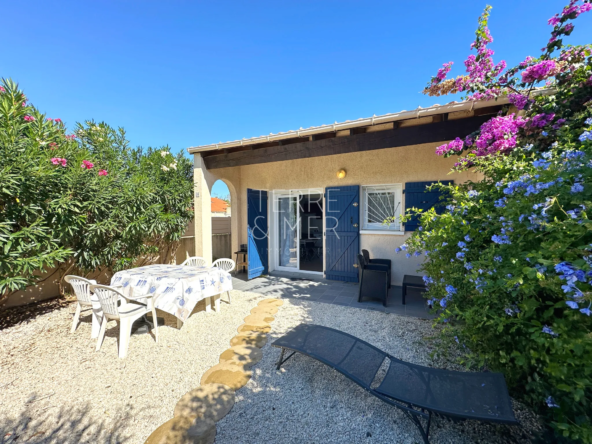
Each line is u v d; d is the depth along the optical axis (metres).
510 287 1.57
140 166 6.04
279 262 7.66
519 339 1.71
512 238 1.80
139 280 3.72
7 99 3.59
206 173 6.41
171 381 2.62
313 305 4.68
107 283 5.93
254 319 4.10
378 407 2.24
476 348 2.10
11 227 3.53
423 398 1.86
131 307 3.43
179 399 2.36
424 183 5.48
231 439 1.92
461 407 1.73
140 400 2.35
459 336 2.21
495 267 1.84
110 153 5.63
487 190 2.81
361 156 6.14
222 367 2.84
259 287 5.88
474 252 2.31
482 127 3.45
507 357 1.78
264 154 5.45
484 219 2.34
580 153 1.73
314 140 4.86
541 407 1.67
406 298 5.05
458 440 1.88
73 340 3.51
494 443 1.83
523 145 3.30
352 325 3.82
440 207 5.24
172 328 3.83
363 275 4.77
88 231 4.60
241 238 7.93
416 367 2.29
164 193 6.20
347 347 2.65
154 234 6.04
